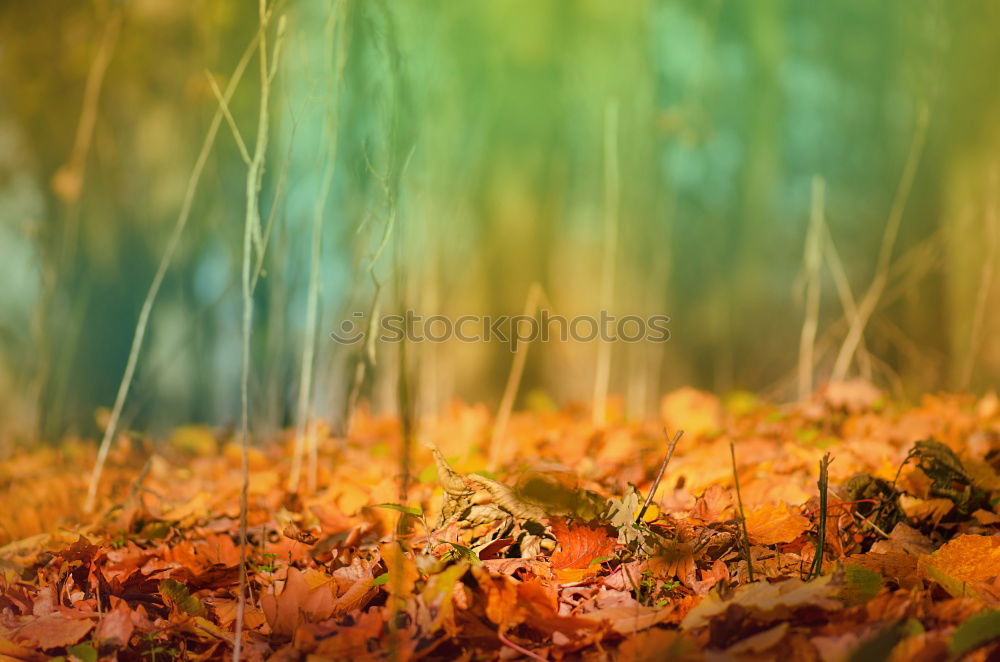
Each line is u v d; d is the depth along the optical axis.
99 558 2.83
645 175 7.79
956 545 2.25
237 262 6.44
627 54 9.64
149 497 4.31
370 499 3.24
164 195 7.79
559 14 9.99
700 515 2.86
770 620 1.94
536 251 11.04
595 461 4.12
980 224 7.44
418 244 5.25
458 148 6.62
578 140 11.34
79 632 2.24
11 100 7.68
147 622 2.34
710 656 1.79
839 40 12.52
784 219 13.27
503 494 2.64
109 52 5.89
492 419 6.76
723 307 11.66
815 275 5.66
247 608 2.46
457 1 7.64
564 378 10.68
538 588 2.08
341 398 5.25
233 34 7.37
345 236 4.63
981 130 8.05
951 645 1.70
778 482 3.36
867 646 1.74
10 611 2.46
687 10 11.13
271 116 4.27
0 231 7.55
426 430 5.50
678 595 2.38
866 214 12.33
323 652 1.98
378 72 2.86
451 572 2.03
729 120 12.25
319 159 3.84
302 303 5.56
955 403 5.44
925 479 3.11
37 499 4.36
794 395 7.42
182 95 7.68
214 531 3.41
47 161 7.75
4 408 7.27
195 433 6.19
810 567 2.48
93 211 7.61
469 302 10.56
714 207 12.12
